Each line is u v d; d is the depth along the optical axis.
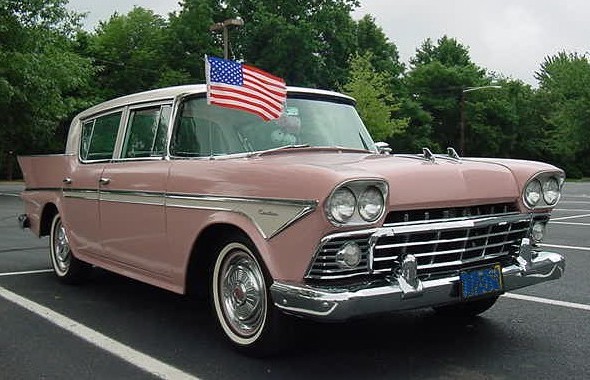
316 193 3.36
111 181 5.21
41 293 6.02
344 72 44.81
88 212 5.64
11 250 8.83
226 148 4.46
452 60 65.81
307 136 4.79
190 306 5.49
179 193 4.37
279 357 4.04
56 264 6.55
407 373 3.77
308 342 4.38
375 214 3.41
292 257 3.51
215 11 45.97
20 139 26.88
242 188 3.85
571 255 8.19
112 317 5.13
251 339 3.99
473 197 3.86
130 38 43.84
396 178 3.60
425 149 4.19
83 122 6.10
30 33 23.66
